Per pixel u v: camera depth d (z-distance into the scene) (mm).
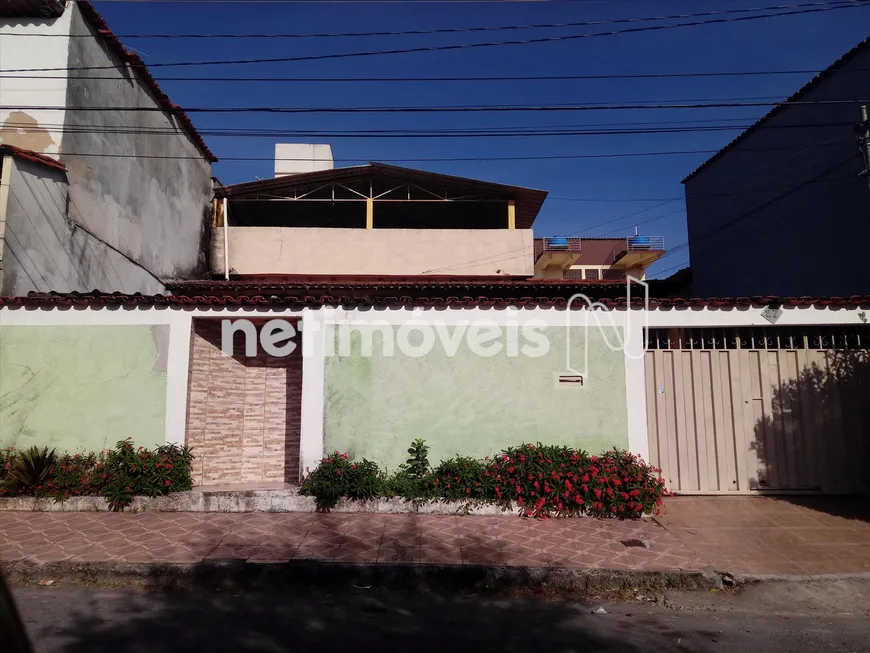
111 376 7535
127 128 11289
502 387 7504
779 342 7766
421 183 14656
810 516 6938
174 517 6836
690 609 4891
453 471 7191
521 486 6961
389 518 6844
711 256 14883
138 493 7066
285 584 5375
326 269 14734
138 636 4129
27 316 7574
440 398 7488
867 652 4055
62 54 9523
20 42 9578
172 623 4395
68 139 9391
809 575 5457
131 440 7441
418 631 4352
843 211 10469
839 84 10562
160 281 12148
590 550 5910
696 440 7645
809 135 11367
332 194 15055
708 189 15086
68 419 7477
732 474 7617
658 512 7035
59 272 8945
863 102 10000
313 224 16766
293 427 8438
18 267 8055
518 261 14617
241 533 6285
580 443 7449
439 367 7531
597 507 6836
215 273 14750
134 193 11492
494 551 5848
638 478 6973
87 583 5277
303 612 4707
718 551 5980
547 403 7488
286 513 7020
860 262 10055
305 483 7199
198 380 7832
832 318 7469
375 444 7430
